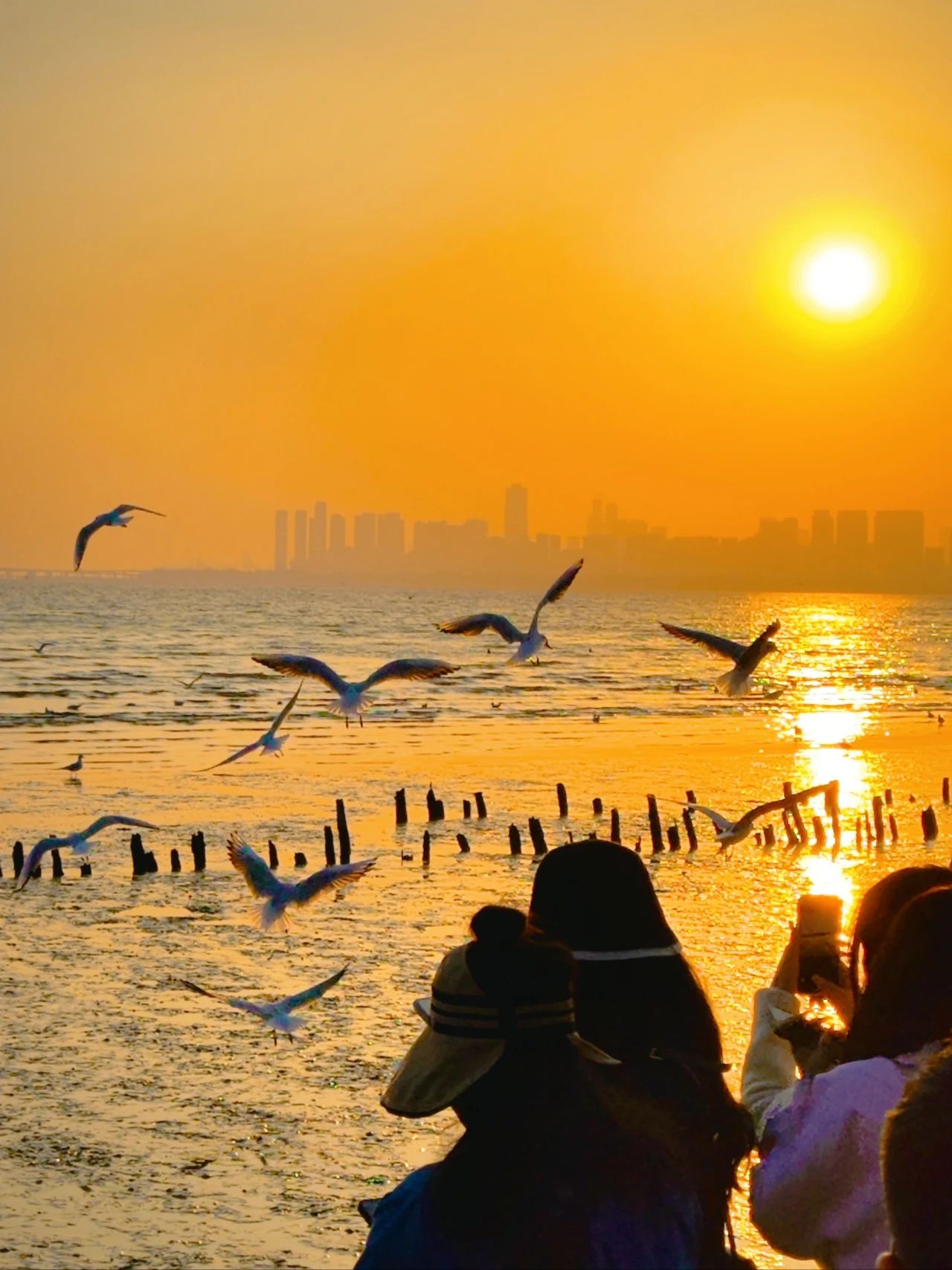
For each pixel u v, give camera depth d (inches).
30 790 1950.1
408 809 1824.6
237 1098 687.7
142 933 1082.7
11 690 3846.0
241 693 3814.0
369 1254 151.6
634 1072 159.2
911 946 182.2
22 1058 748.6
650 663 5629.9
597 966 163.9
